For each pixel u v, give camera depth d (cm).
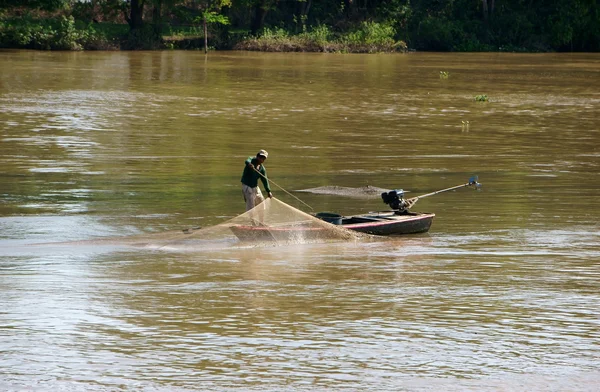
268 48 16000
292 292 2173
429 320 1967
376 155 4622
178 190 3534
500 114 6712
